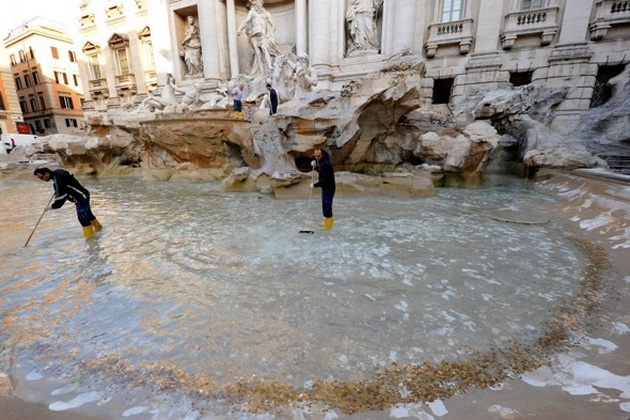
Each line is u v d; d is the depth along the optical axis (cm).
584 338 299
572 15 1456
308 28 1912
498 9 1563
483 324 322
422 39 1717
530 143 1267
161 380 254
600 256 498
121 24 2575
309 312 348
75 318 345
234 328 320
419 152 1212
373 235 600
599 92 1519
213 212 793
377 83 1047
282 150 1062
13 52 4059
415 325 322
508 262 478
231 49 2117
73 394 242
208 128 1240
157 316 346
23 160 2142
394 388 242
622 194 661
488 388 241
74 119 4209
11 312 359
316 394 237
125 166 1666
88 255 529
